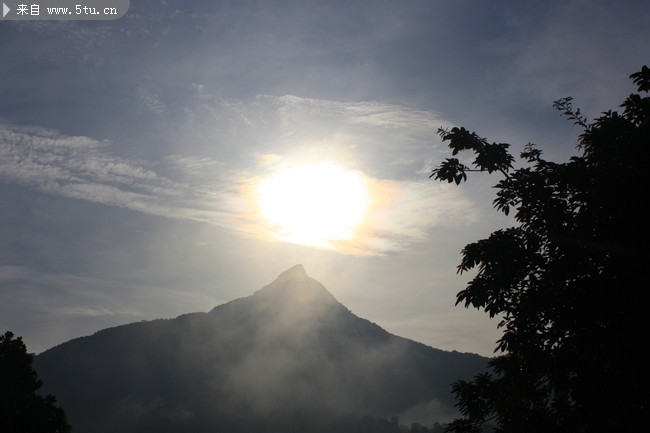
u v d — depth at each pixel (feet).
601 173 47.47
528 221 51.47
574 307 45.65
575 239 46.62
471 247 52.95
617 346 42.11
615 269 45.11
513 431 49.90
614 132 51.52
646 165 45.29
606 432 42.47
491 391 53.93
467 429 54.65
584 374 45.19
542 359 48.03
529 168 52.90
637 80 53.47
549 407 50.21
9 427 140.77
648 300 42.86
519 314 48.91
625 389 42.73
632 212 44.47
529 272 50.62
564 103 58.49
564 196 50.60
